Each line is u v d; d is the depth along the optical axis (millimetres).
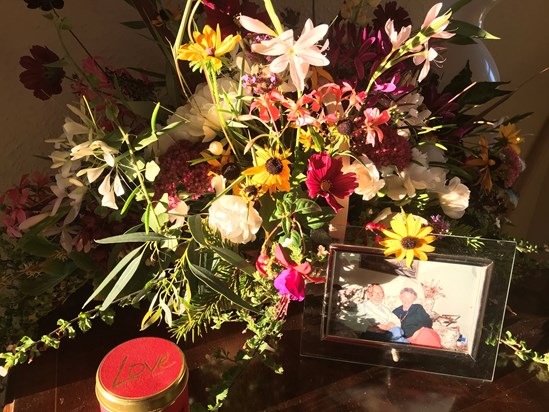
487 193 820
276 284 592
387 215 685
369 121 595
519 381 710
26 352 719
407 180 665
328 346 718
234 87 643
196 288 672
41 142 886
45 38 825
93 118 646
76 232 711
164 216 621
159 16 715
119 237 576
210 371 712
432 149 739
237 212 597
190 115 645
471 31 697
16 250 759
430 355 700
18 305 783
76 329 781
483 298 665
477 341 681
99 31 863
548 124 1407
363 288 680
